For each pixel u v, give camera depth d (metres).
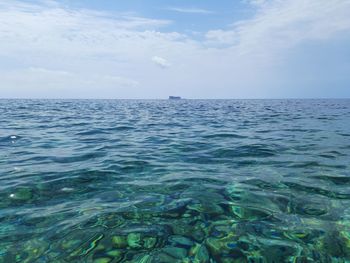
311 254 2.76
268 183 4.90
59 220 3.44
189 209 3.77
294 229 3.22
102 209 3.77
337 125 15.01
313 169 5.86
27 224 3.33
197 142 9.50
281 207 3.85
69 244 2.89
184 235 3.09
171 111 30.88
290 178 5.20
